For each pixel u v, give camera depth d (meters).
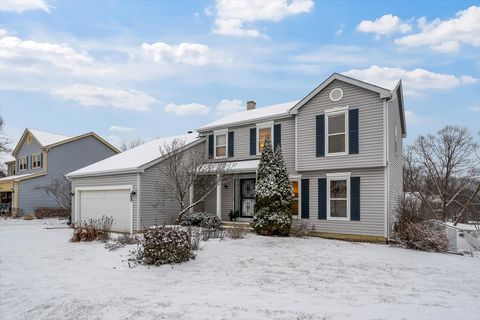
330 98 16.17
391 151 15.51
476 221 32.25
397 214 14.70
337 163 15.70
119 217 18.58
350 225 15.34
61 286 8.02
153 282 8.00
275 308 6.02
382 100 14.65
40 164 32.72
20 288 8.04
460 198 33.56
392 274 8.79
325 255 11.16
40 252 12.37
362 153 15.02
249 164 18.28
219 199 18.03
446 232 14.13
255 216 15.55
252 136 19.48
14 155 37.00
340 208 15.84
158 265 9.44
